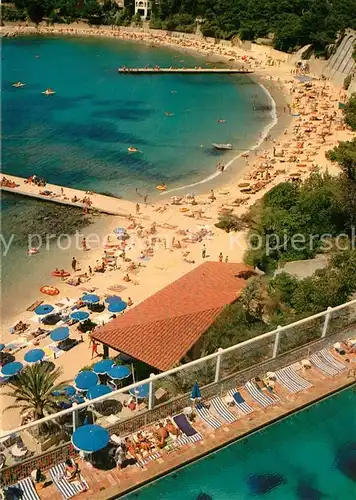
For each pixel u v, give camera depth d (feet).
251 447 77.82
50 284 152.97
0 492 67.26
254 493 72.02
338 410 84.23
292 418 82.53
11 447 84.33
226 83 449.48
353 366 92.12
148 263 163.94
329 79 449.48
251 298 116.98
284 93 414.62
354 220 159.53
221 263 139.33
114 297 140.67
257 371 87.97
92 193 218.38
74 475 70.08
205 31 602.85
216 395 84.23
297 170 244.83
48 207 206.59
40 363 109.50
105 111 360.89
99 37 639.76
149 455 73.82
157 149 285.84
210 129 323.16
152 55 553.23
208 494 71.20
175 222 192.34
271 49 532.73
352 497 72.18
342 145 186.80
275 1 574.15
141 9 655.35
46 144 289.94
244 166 257.75
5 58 526.16
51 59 525.34
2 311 139.64
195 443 76.13
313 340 95.20
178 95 408.26
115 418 85.66
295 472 75.15
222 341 100.53
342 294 115.14
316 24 497.46
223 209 202.28
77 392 100.37
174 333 104.99
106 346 113.29
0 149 278.46
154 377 77.61
